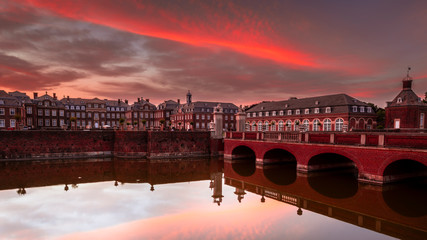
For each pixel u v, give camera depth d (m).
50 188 19.09
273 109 56.12
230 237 10.40
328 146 19.69
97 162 31.98
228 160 32.12
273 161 27.47
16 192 17.89
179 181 21.86
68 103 66.56
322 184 19.25
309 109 48.25
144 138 36.50
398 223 12.14
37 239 10.39
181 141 36.88
